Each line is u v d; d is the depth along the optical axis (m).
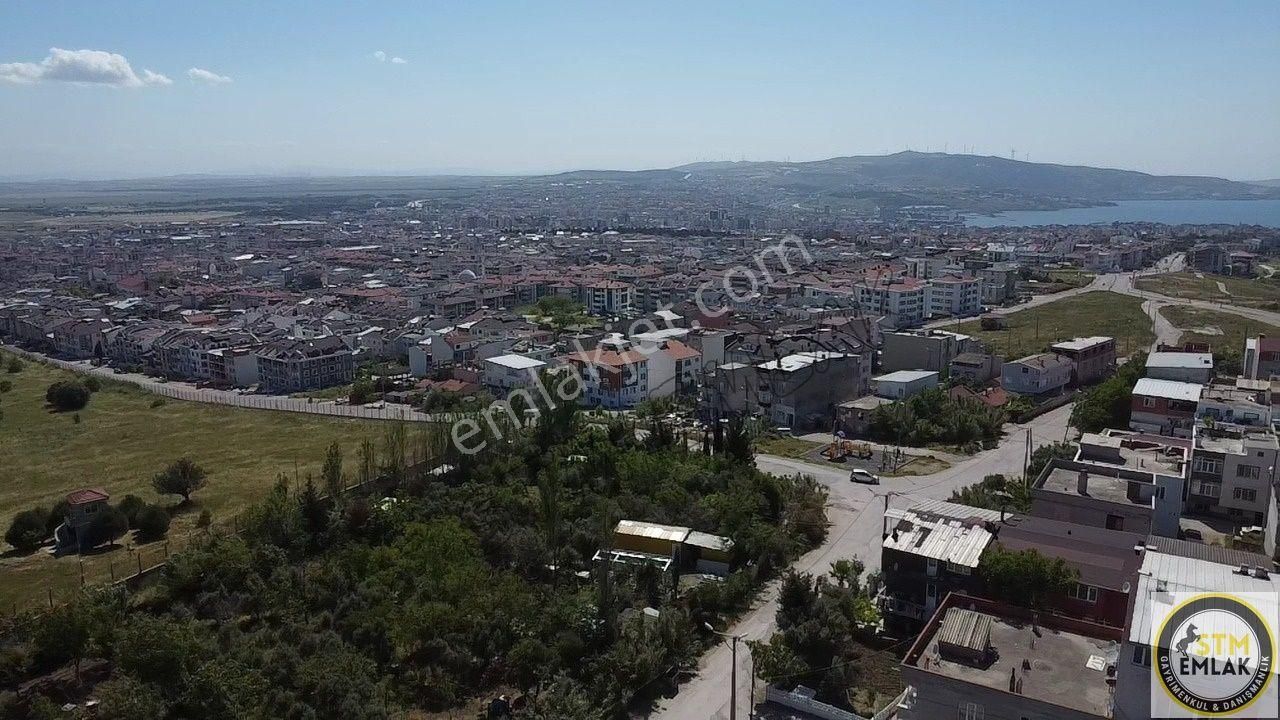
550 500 89.44
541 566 85.62
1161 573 52.56
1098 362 169.25
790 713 62.81
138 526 98.81
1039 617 55.97
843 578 79.12
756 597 81.12
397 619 72.56
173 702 60.22
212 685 59.88
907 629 71.62
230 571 81.06
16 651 67.62
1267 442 91.69
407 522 93.31
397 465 106.38
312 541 90.38
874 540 93.38
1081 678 50.03
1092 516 74.00
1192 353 131.62
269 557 83.69
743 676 68.31
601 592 73.50
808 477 108.69
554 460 108.44
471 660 69.50
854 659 68.44
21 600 81.62
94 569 89.12
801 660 64.69
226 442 141.25
